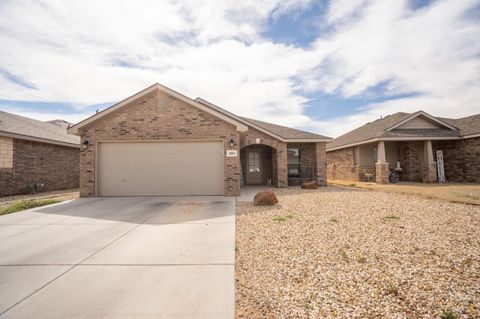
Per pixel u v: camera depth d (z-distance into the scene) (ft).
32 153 42.98
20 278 10.16
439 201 27.22
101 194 33.63
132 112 33.86
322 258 11.83
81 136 33.73
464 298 8.15
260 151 53.88
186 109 33.96
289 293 8.83
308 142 49.93
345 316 7.38
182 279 9.94
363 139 53.42
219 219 20.12
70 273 10.59
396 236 14.79
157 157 33.96
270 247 13.52
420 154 53.01
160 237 15.55
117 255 12.59
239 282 9.75
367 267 10.72
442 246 12.94
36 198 35.40
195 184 33.96
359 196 32.07
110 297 8.63
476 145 47.39
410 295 8.43
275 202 26.55
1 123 41.70
